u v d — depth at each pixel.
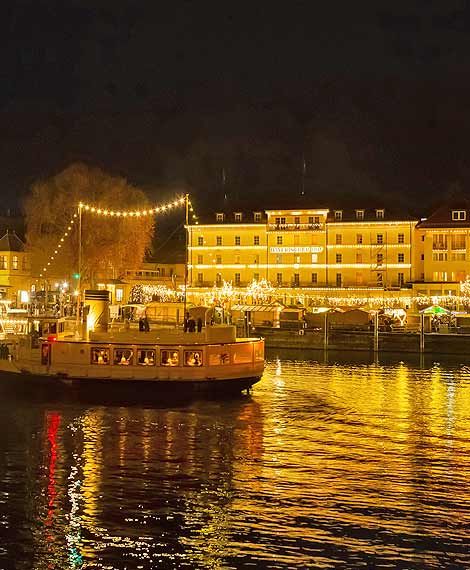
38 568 20.09
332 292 122.94
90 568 20.09
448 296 102.56
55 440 34.19
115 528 22.70
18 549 21.22
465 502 25.22
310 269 125.50
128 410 41.84
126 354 44.66
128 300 119.06
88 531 22.47
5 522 23.16
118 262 94.69
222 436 35.25
